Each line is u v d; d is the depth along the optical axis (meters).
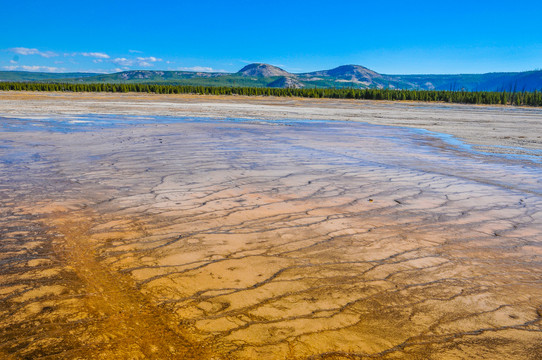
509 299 2.82
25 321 2.36
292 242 3.83
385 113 31.88
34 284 2.84
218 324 2.39
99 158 8.49
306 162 8.55
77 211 4.68
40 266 3.15
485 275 3.21
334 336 2.31
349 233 4.13
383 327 2.42
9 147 9.86
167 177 6.70
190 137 12.60
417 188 6.36
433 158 9.70
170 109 28.77
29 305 2.54
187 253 3.49
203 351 2.13
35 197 5.25
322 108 37.97
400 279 3.09
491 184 6.83
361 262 3.40
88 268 3.14
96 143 10.85
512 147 12.47
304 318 2.49
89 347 2.13
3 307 2.51
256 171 7.41
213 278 3.02
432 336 2.34
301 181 6.64
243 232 4.08
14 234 3.86
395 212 4.96
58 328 2.29
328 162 8.63
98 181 6.31
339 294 2.82
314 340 2.26
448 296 2.84
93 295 2.71
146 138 12.16
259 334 2.30
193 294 2.76
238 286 2.90
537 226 4.54
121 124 16.81
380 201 5.48
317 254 3.55
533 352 2.22
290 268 3.24
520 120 28.16
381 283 3.01
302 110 33.00
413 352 2.19
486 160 9.62
